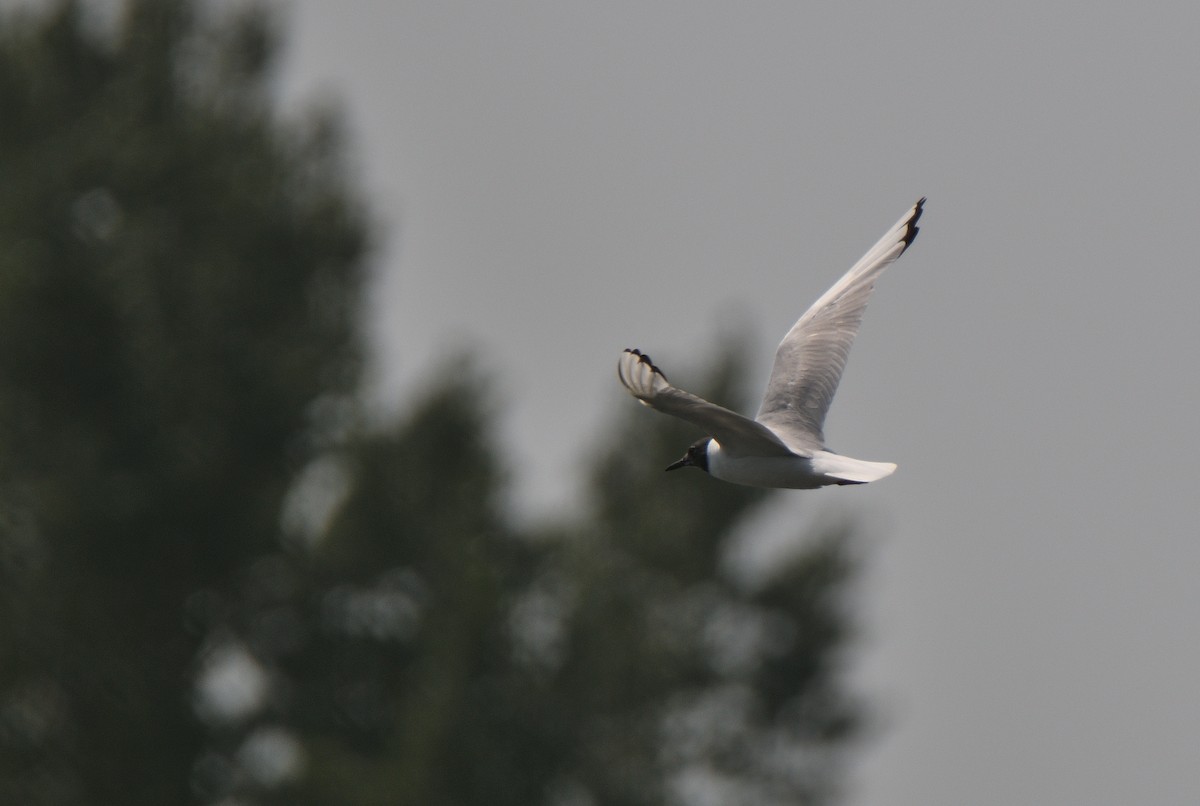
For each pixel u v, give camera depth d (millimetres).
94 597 18938
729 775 25141
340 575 20234
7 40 21406
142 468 19047
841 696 25391
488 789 17609
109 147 20094
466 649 17875
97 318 18438
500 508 20281
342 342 21266
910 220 12195
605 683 20766
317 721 20078
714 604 24750
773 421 11414
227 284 20141
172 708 19078
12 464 18859
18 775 18438
